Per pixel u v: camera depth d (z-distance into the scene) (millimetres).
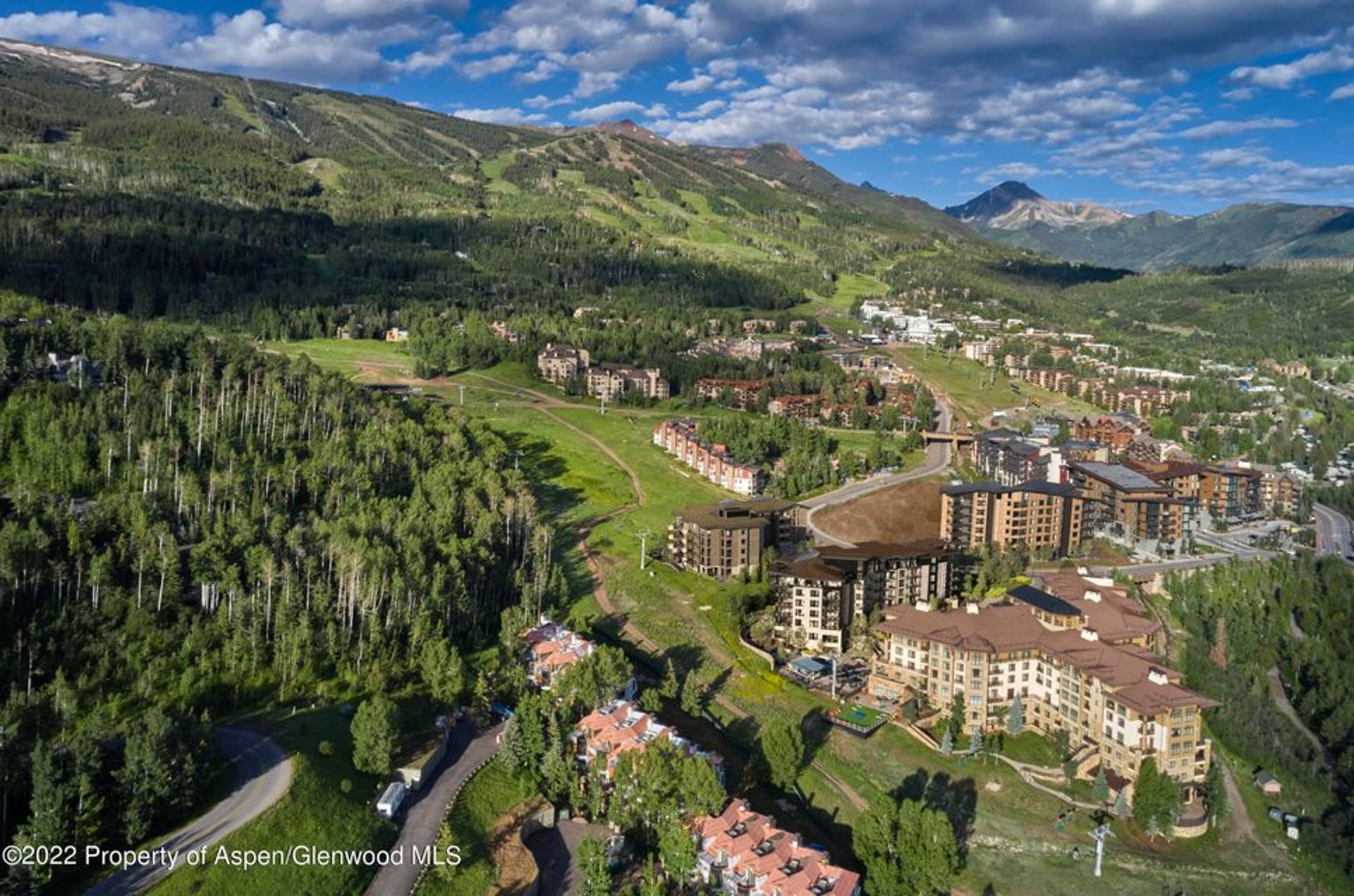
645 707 186625
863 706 198250
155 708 146500
